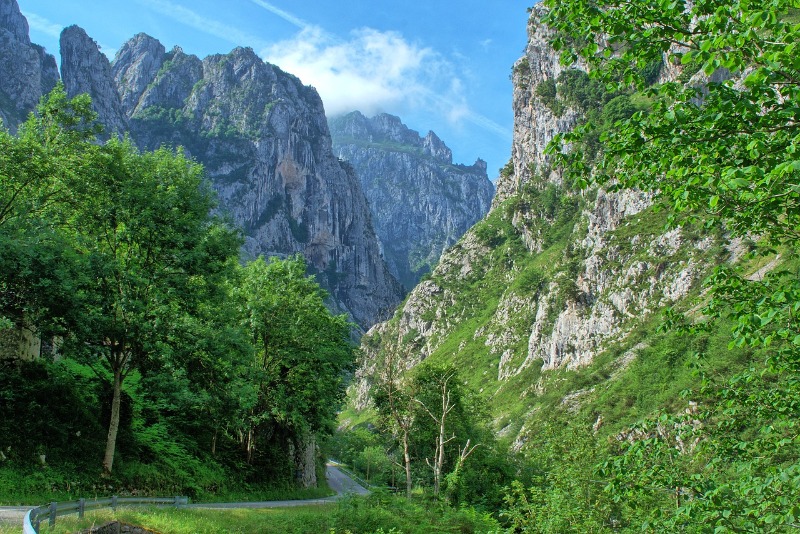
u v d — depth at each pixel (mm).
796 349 8766
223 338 27047
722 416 9703
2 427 22234
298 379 41281
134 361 26312
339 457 115375
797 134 6648
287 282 40938
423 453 46594
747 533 7820
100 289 24891
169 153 28281
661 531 9375
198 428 37250
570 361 129750
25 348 26531
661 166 8406
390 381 38406
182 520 19031
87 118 26438
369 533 21797
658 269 118250
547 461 22969
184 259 25797
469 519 24938
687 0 8273
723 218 9430
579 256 155625
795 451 8828
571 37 9500
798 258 9445
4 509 17875
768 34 7844
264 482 39156
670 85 8492
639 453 8945
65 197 25750
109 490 23938
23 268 21750
